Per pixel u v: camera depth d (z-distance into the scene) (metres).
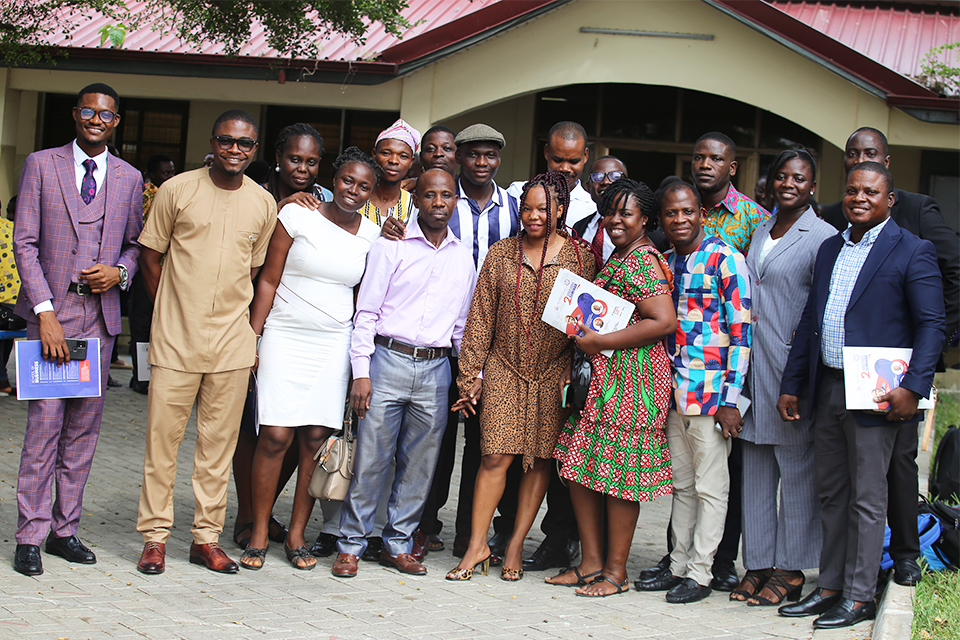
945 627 4.07
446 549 5.35
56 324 4.40
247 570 4.66
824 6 12.16
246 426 5.04
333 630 3.89
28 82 10.62
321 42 10.01
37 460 4.42
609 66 9.91
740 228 5.00
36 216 4.46
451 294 4.80
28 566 4.31
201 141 12.38
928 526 5.00
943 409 10.13
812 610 4.40
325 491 4.64
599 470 4.54
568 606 4.42
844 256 4.42
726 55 9.77
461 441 8.14
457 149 5.44
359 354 4.71
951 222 11.67
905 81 9.18
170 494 4.62
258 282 4.83
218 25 8.35
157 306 4.60
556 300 4.56
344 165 4.63
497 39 9.92
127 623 3.81
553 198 4.70
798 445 4.63
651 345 4.59
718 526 4.61
